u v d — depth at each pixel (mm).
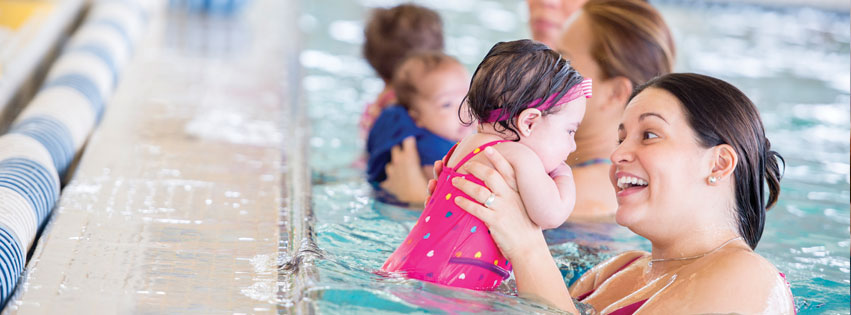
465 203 2266
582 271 2832
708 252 2174
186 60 6387
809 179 4445
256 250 2564
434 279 2227
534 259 2230
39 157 3121
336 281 2125
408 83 3949
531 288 2207
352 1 11359
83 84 4633
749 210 2205
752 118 2160
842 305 2613
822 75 7934
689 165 2148
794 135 5504
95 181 3209
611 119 3295
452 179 2350
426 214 2355
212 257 2479
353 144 4762
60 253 2414
